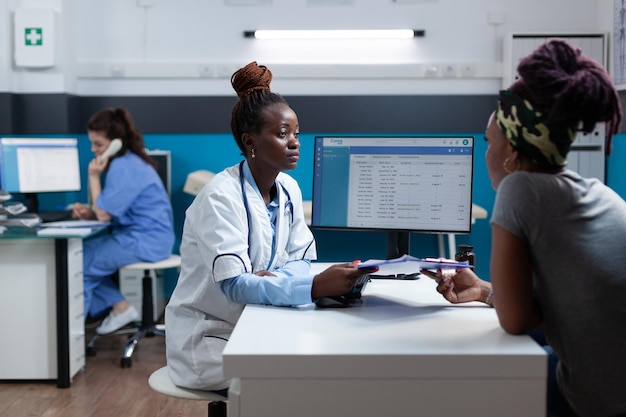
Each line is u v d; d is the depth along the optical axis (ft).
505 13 15.61
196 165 16.11
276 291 5.52
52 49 15.11
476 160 15.78
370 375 4.29
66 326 11.23
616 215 4.75
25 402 10.69
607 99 4.62
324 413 4.32
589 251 4.59
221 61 15.88
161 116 16.01
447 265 5.39
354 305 5.65
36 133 15.56
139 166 13.46
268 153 6.12
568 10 15.56
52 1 15.40
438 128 15.76
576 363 4.66
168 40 15.93
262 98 6.18
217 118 15.96
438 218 6.88
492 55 15.70
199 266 6.19
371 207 7.02
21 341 11.34
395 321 5.09
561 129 4.70
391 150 6.97
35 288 11.23
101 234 15.84
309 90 15.84
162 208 13.65
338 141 7.09
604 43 14.80
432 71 15.55
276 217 6.49
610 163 14.53
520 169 4.95
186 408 10.52
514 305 4.66
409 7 15.66
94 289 13.37
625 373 4.61
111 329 13.37
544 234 4.60
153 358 12.91
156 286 15.42
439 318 5.19
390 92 15.79
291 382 4.31
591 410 4.72
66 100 15.49
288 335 4.70
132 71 15.88
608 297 4.58
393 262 5.25
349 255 16.15
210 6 15.81
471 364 4.28
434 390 4.31
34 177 13.47
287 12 15.75
